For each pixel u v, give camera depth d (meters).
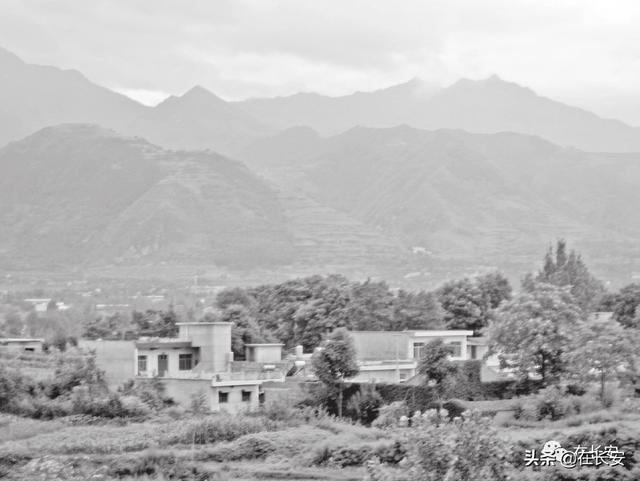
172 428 79.75
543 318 95.44
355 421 91.50
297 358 122.88
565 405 81.50
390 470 47.25
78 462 68.06
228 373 104.19
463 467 45.81
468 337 127.25
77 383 96.31
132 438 76.31
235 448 71.56
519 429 75.19
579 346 89.75
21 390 93.69
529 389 94.25
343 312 142.50
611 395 84.75
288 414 84.62
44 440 76.50
